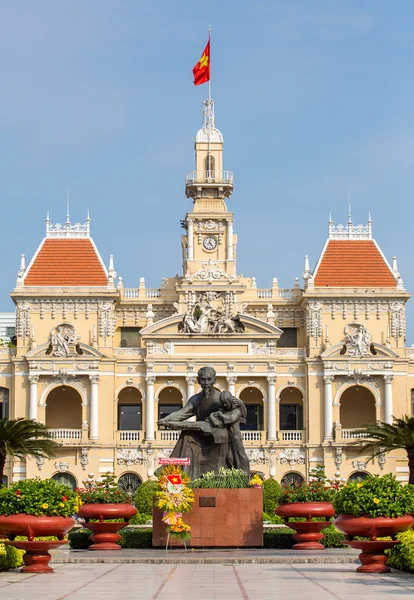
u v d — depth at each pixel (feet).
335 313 409.08
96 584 126.52
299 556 162.91
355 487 146.61
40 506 146.20
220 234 424.87
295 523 184.85
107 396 399.44
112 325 407.03
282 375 404.98
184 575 138.31
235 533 175.94
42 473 391.65
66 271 412.36
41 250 418.72
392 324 408.05
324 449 396.16
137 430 399.44
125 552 175.83
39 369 398.01
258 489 177.27
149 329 401.29
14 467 392.06
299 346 425.69
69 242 420.77
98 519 188.24
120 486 394.52
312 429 399.03
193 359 400.26
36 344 403.54
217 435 184.34
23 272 410.31
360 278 414.62
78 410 414.41
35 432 302.04
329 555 165.27
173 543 175.63
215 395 191.21
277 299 426.10
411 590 118.11
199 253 423.64
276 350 405.39
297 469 396.37
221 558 160.86
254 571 144.36
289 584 125.70
